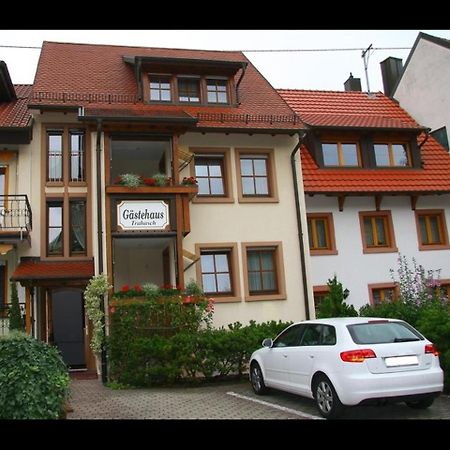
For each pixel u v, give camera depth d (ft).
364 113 72.90
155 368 40.37
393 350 26.53
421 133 67.41
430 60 73.10
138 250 55.11
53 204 52.95
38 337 49.60
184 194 49.11
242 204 54.24
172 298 44.83
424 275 55.62
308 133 62.34
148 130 49.65
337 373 26.61
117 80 60.49
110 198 47.65
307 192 57.31
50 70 60.23
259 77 67.92
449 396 33.19
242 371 42.65
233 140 55.26
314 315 53.31
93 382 44.47
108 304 45.44
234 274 52.60
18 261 50.96
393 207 61.72
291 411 29.78
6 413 22.88
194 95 59.06
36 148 52.95
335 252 58.70
